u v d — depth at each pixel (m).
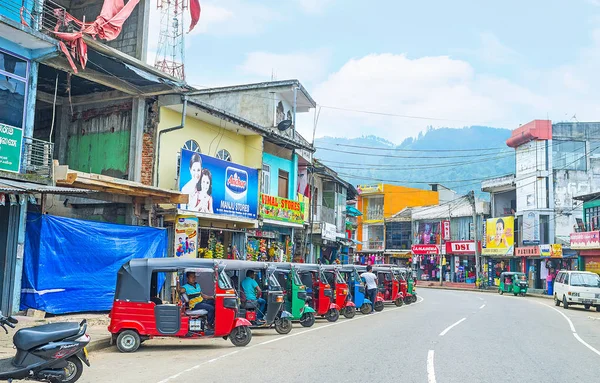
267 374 8.84
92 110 19.64
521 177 49.34
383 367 9.66
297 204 27.70
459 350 11.94
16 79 14.05
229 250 23.52
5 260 13.78
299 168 31.50
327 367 9.54
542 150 47.50
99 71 17.23
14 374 7.37
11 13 13.95
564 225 46.34
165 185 19.66
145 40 18.61
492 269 52.69
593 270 36.81
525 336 14.95
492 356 11.23
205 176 20.08
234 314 12.01
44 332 7.64
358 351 11.47
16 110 13.99
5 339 10.94
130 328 11.25
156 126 19.27
